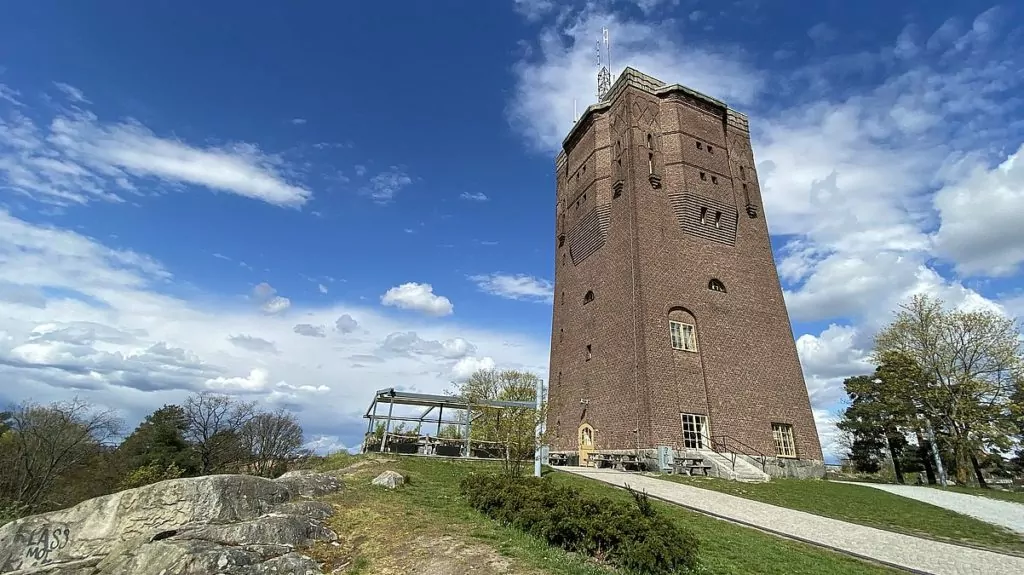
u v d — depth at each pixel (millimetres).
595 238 39750
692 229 36844
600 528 11289
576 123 45750
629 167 37469
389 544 11875
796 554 13273
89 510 12953
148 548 10742
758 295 37625
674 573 10523
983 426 37125
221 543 11125
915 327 42312
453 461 27453
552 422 40469
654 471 28547
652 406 30281
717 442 31312
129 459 56125
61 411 47781
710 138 40562
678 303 34156
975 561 13898
